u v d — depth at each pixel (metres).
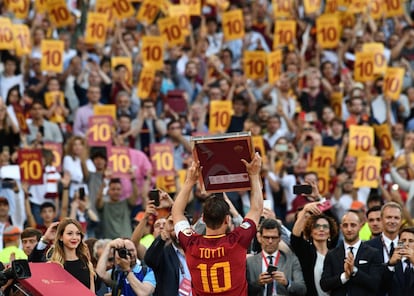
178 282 24.44
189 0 45.94
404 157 39.31
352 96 42.78
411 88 45.28
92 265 25.08
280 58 42.88
